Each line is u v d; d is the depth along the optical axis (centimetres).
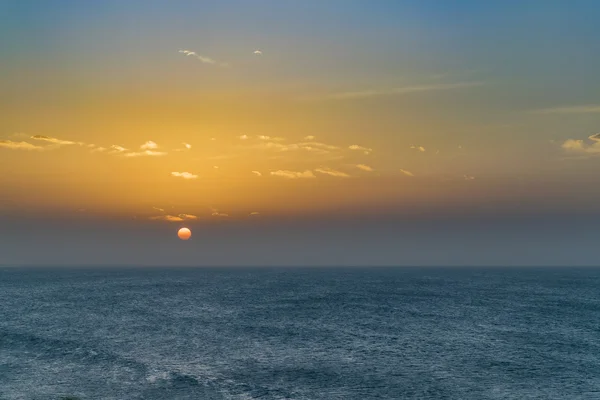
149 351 6569
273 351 6600
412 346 6981
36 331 8125
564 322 9281
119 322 9181
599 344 7175
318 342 7231
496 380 5297
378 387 5019
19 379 5188
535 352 6612
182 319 9594
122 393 4722
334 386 5041
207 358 6181
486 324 9000
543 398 4738
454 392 4894
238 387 4966
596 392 4912
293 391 4862
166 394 4712
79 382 5088
